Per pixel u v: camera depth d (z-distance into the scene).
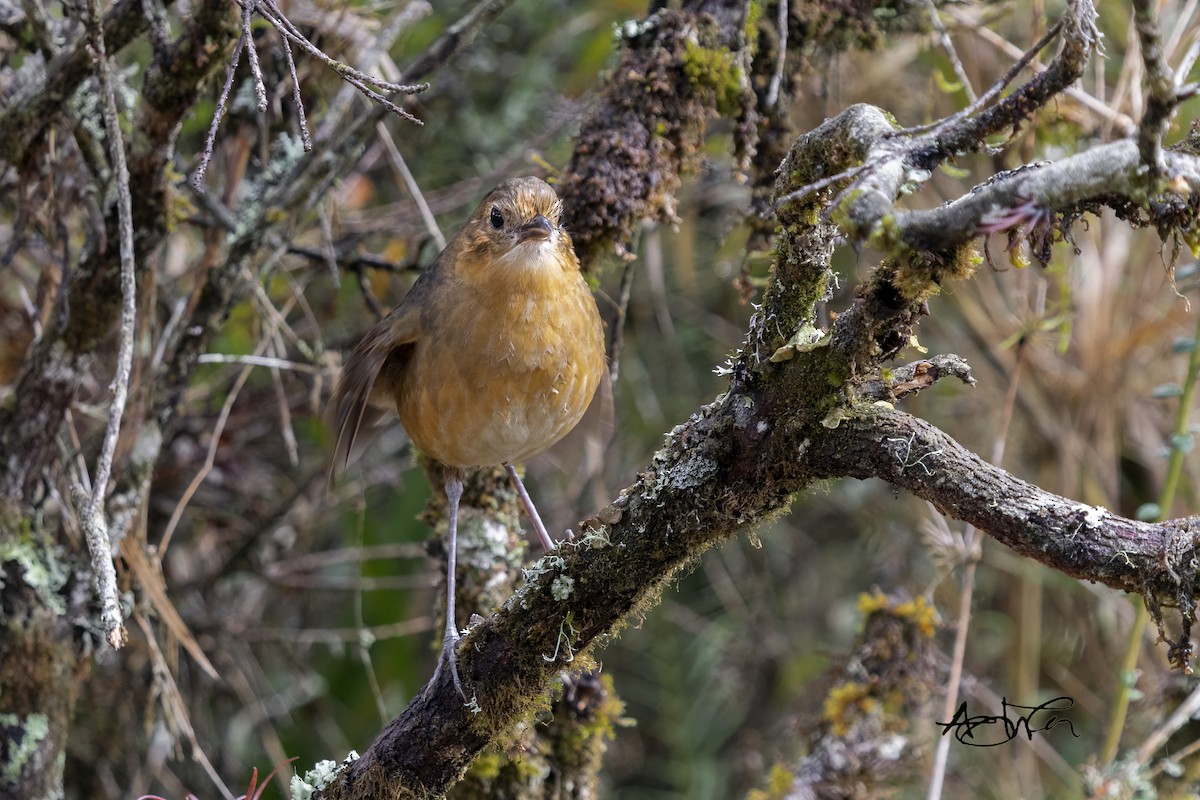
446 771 6.98
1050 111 9.74
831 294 6.38
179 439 11.87
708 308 14.11
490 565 8.77
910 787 11.66
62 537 9.22
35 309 9.23
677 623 14.40
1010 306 11.70
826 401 5.79
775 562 14.88
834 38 9.59
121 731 11.54
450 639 7.09
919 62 12.02
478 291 7.97
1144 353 12.04
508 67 13.77
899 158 5.00
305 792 7.14
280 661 13.45
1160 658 11.13
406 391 8.42
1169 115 4.32
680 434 6.39
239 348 12.00
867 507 14.09
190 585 12.16
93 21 7.27
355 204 12.51
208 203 8.96
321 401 11.81
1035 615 12.08
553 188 8.47
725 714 14.19
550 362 8.07
